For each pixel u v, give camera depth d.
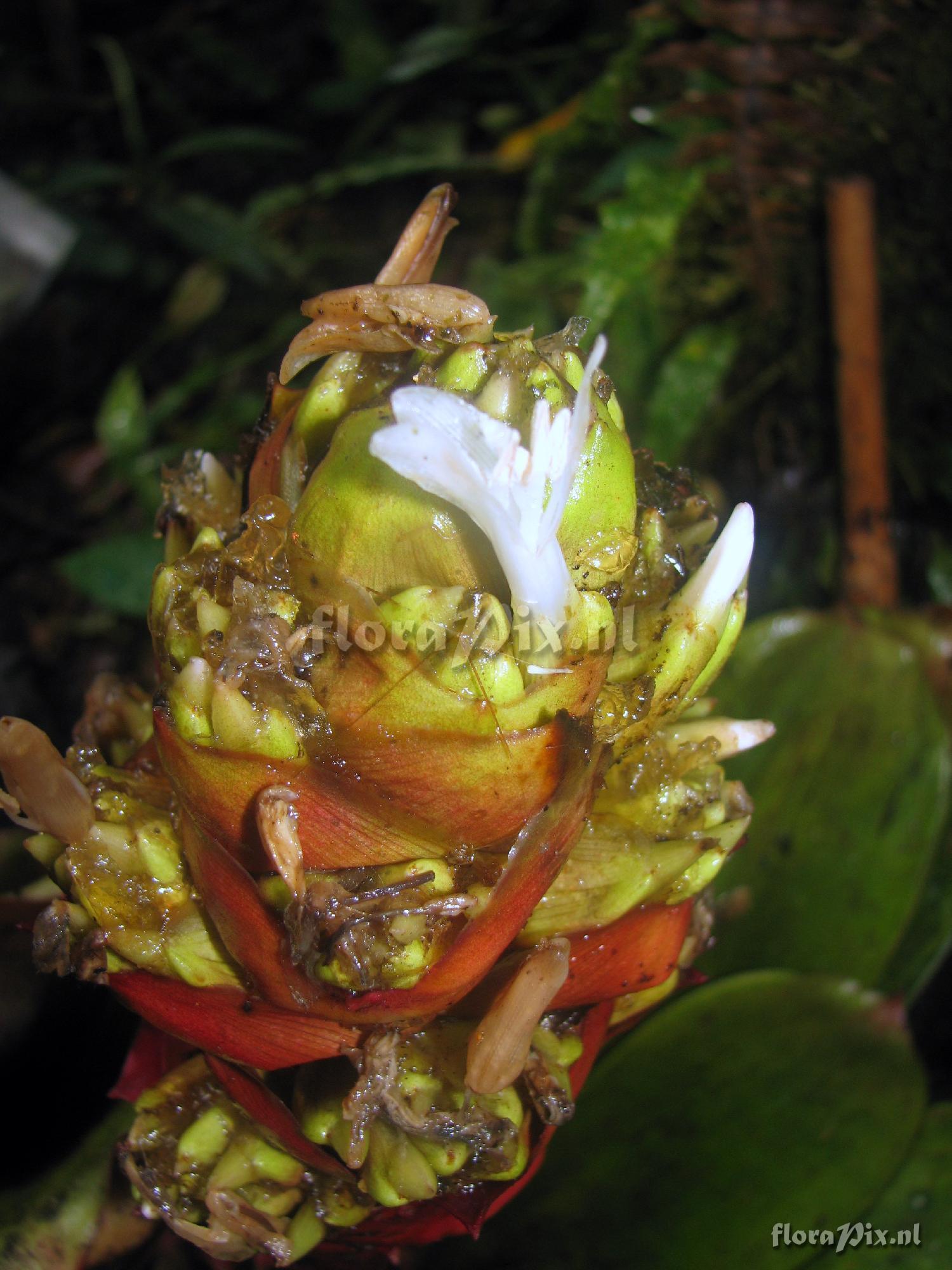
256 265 0.63
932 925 0.30
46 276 0.50
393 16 0.77
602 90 0.47
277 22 0.79
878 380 0.37
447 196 0.18
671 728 0.20
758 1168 0.25
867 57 0.36
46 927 0.17
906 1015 0.29
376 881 0.16
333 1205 0.19
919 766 0.30
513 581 0.15
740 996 0.27
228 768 0.15
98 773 0.18
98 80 0.78
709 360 0.41
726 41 0.43
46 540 0.60
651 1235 0.24
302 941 0.15
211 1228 0.18
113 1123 0.25
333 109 0.69
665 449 0.41
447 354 0.16
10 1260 0.23
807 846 0.30
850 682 0.32
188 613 0.16
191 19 0.80
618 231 0.41
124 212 0.71
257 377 0.63
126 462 0.57
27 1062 0.27
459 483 0.14
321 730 0.15
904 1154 0.25
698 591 0.17
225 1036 0.17
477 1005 0.18
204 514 0.19
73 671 0.55
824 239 0.39
